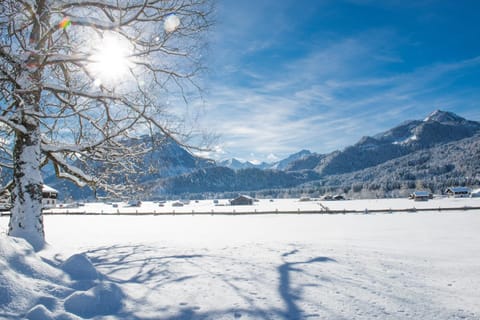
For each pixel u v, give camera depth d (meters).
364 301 4.33
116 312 3.65
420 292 4.89
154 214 51.62
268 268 6.01
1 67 6.94
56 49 8.01
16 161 8.15
